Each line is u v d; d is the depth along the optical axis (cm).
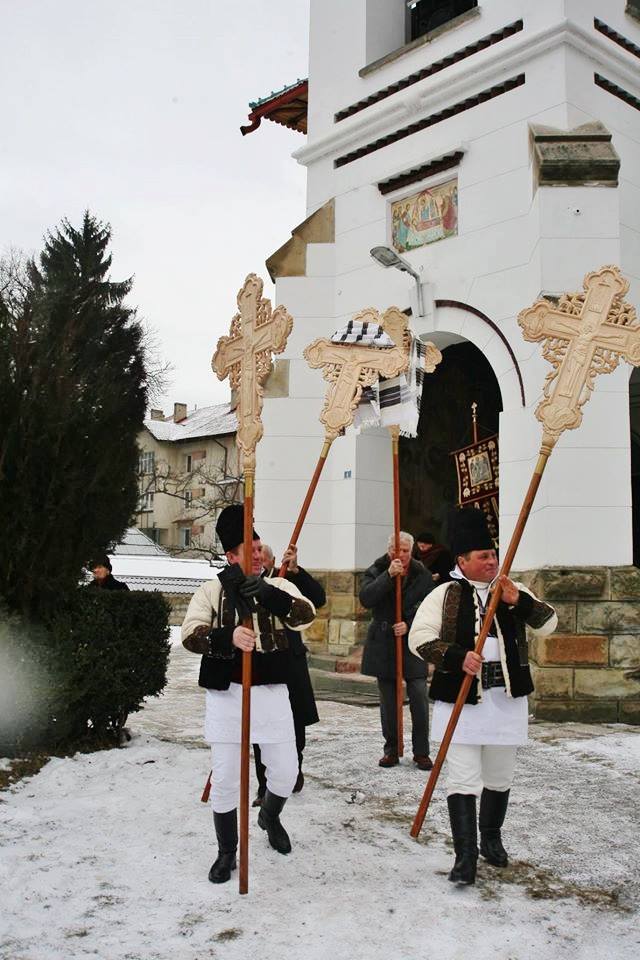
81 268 2655
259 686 446
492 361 1084
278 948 357
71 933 369
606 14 1113
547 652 887
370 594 686
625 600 895
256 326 506
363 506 1246
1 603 642
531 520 970
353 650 1217
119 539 732
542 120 1059
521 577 977
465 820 428
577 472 914
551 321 496
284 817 532
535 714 891
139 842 480
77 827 504
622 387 928
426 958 350
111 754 670
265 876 433
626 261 1109
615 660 888
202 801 554
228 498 4128
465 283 1120
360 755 714
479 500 1138
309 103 1381
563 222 945
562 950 361
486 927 380
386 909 396
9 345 657
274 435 1289
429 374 1345
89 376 760
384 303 1230
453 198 1147
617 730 837
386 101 1258
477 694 435
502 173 1091
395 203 1228
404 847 481
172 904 400
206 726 446
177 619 2423
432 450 1339
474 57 1137
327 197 1335
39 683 645
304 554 1271
